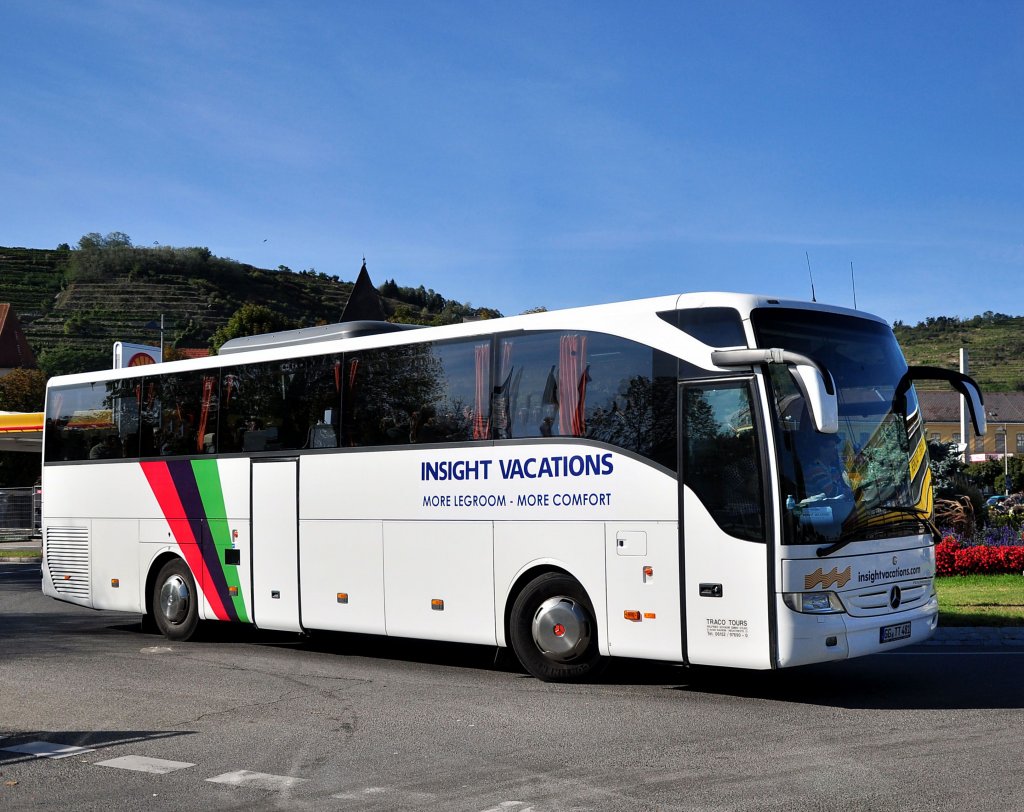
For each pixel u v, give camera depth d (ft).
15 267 564.30
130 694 34.68
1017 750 24.80
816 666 38.09
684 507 32.04
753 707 30.86
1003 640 42.55
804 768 23.61
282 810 21.44
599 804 21.26
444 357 38.93
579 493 34.53
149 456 49.44
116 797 22.66
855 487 31.78
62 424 53.88
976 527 79.61
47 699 33.94
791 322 32.22
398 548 39.63
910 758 24.27
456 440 38.11
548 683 35.55
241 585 45.27
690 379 32.35
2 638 50.67
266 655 43.93
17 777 24.44
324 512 42.19
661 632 32.37
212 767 24.97
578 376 35.01
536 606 35.86
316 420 42.88
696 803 21.16
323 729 28.89
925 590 33.60
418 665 40.75
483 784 23.00
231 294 545.03
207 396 47.34
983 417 33.47
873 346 33.91
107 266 545.03
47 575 53.88
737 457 31.09
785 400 30.94
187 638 48.14
